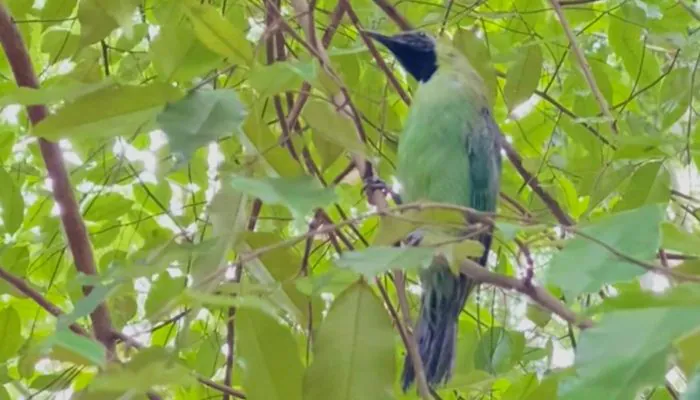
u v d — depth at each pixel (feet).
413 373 15.70
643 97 23.00
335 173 19.86
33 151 21.38
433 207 9.62
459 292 19.21
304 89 15.10
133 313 16.49
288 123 15.26
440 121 21.76
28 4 19.25
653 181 18.03
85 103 9.51
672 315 6.53
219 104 8.95
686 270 10.96
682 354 7.02
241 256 10.46
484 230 10.03
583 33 23.72
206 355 18.10
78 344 7.50
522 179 24.25
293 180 8.71
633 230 7.86
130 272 9.33
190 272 11.31
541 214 21.22
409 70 22.84
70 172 19.71
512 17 22.76
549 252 14.43
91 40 14.21
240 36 10.30
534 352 19.42
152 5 18.74
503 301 21.53
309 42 15.83
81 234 17.76
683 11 21.36
